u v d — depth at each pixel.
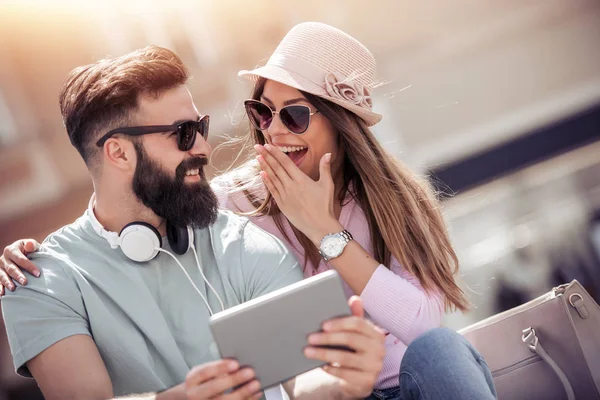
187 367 2.33
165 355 2.32
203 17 8.60
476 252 6.86
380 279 2.62
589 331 2.77
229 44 8.62
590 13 8.70
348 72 2.90
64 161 8.40
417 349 2.15
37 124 8.35
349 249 2.67
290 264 2.55
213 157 7.13
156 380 2.31
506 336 2.81
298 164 2.89
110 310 2.34
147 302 2.34
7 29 8.30
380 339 1.93
